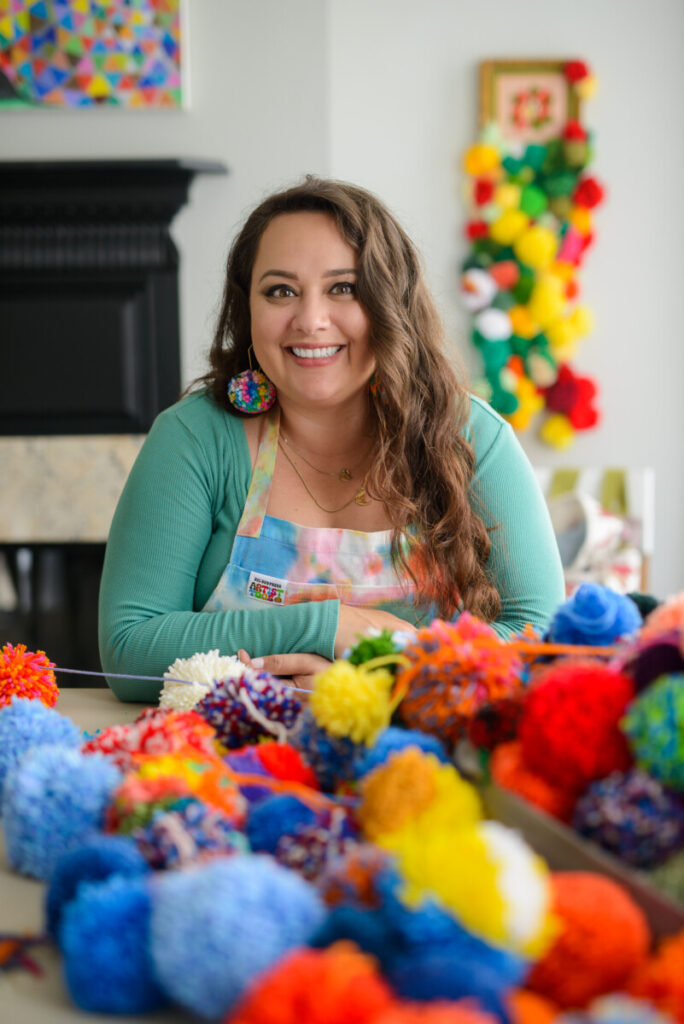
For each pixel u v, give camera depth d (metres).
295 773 0.62
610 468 3.75
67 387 3.26
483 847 0.40
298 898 0.41
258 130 3.24
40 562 3.33
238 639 1.19
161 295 3.24
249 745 0.69
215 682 0.75
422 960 0.38
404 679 0.61
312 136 3.24
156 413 3.28
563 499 3.14
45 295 3.24
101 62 3.21
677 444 3.88
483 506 1.37
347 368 1.29
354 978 0.36
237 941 0.39
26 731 0.68
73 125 3.25
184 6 3.19
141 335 3.26
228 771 0.60
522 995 0.39
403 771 0.49
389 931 0.40
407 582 1.32
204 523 1.33
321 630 1.18
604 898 0.41
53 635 3.34
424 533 1.33
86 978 0.43
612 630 0.66
